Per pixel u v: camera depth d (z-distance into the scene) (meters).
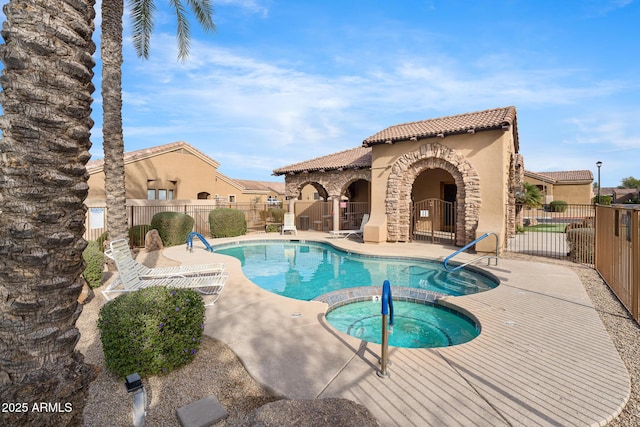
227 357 4.39
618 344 4.81
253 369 3.98
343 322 6.68
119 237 10.00
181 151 24.86
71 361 2.30
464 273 10.46
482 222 12.86
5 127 2.07
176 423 3.14
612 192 48.38
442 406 3.30
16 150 2.06
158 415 3.26
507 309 6.23
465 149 13.39
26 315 2.10
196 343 4.29
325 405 2.60
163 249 14.03
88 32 2.35
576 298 6.90
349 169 20.22
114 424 3.13
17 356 2.09
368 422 2.47
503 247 12.55
